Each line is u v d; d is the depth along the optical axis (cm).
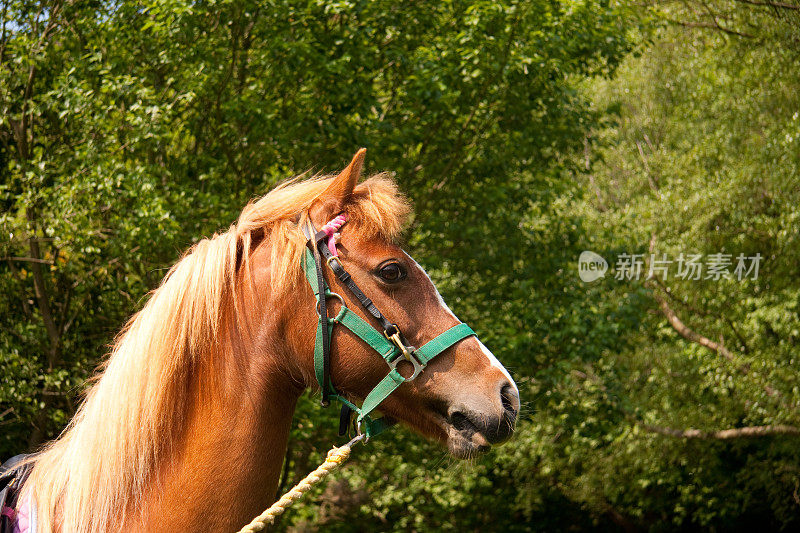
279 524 765
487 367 184
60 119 675
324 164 685
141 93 574
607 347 766
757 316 916
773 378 914
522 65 627
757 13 857
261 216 192
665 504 1286
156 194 569
